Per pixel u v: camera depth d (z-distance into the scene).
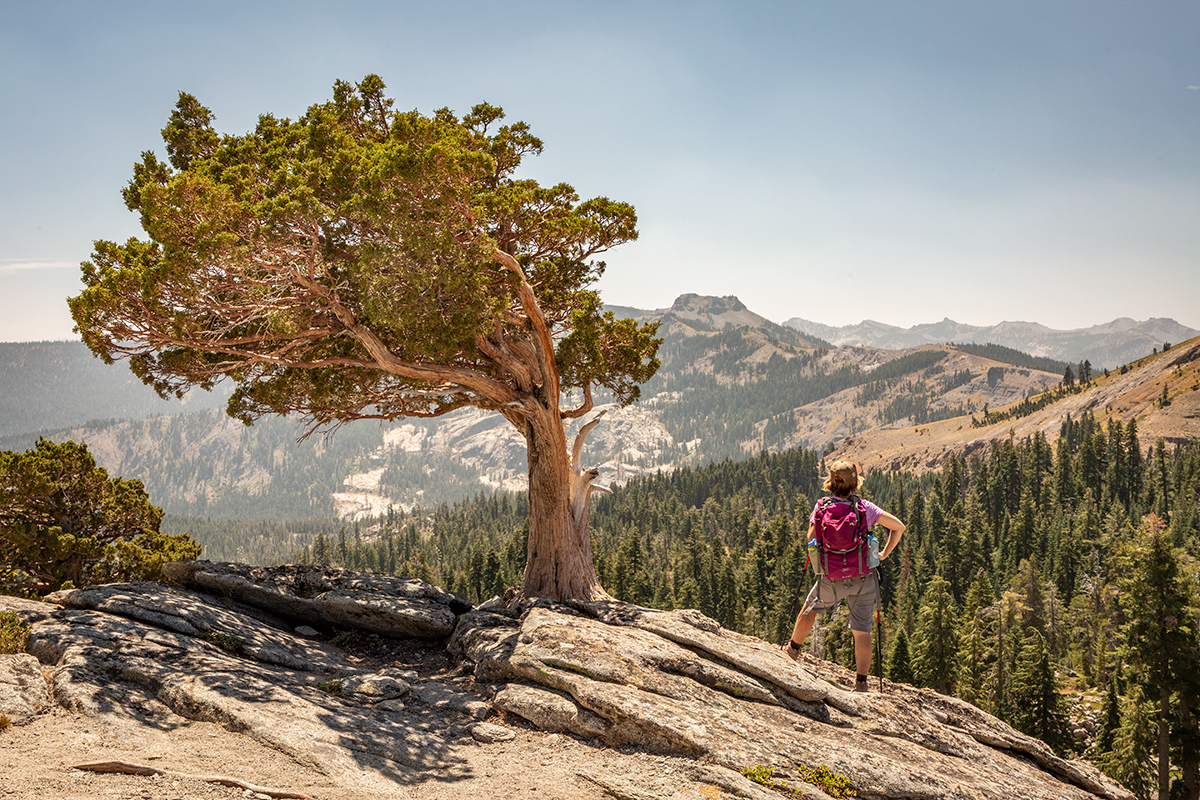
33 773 5.93
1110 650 75.06
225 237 10.38
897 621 84.94
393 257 11.23
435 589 14.35
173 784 6.12
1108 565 99.00
